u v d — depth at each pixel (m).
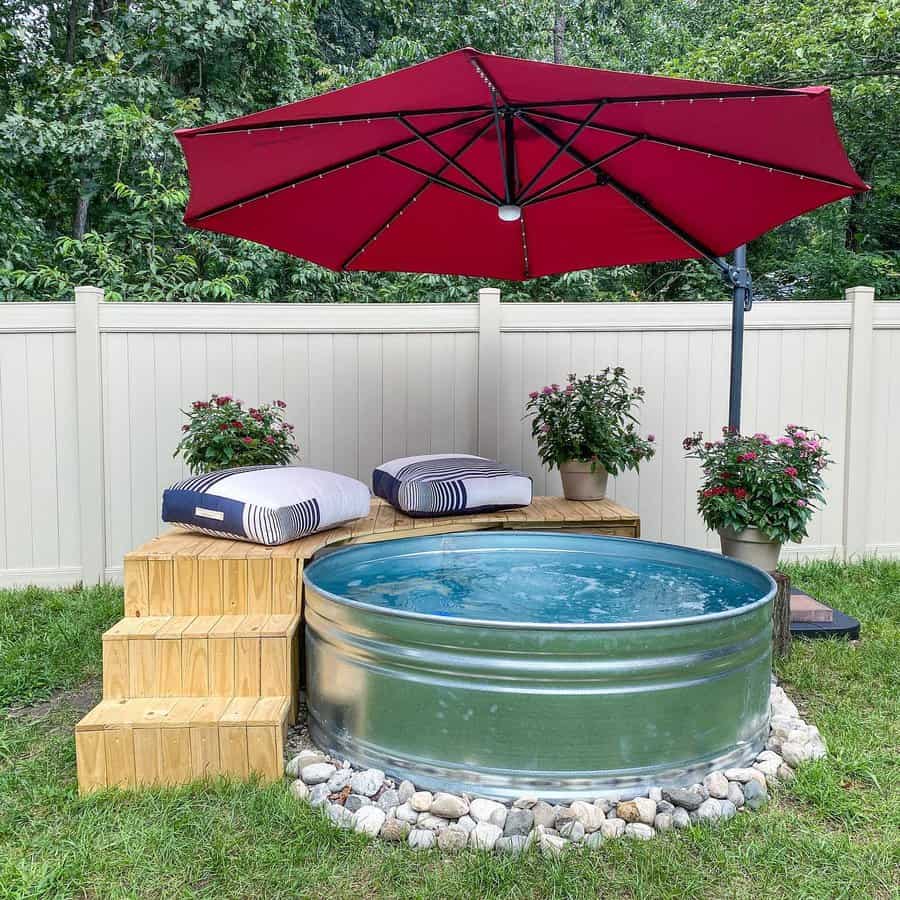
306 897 2.01
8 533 4.96
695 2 13.30
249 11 8.55
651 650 2.33
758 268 10.62
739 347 4.00
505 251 4.16
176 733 2.51
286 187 3.10
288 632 2.81
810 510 3.62
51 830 2.29
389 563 3.56
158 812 2.36
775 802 2.43
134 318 4.94
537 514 3.99
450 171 3.31
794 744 2.72
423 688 2.40
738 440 3.86
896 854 2.17
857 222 9.95
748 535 3.70
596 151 3.06
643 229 3.88
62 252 7.72
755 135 2.53
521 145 3.11
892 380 5.39
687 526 5.32
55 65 8.77
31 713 3.16
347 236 3.79
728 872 2.09
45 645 3.82
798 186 2.96
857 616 4.27
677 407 5.26
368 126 2.71
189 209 3.03
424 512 3.75
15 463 4.95
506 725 2.32
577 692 2.31
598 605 2.95
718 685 2.47
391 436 5.14
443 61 2.12
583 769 2.33
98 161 8.13
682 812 2.31
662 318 5.21
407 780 2.44
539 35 11.34
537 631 2.28
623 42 12.92
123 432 4.99
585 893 2.00
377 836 2.27
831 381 5.33
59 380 4.95
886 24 7.60
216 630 2.82
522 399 5.20
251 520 3.15
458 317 5.12
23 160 8.32
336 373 5.09
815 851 2.17
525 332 5.16
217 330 5.00
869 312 5.28
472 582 3.28
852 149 8.93
